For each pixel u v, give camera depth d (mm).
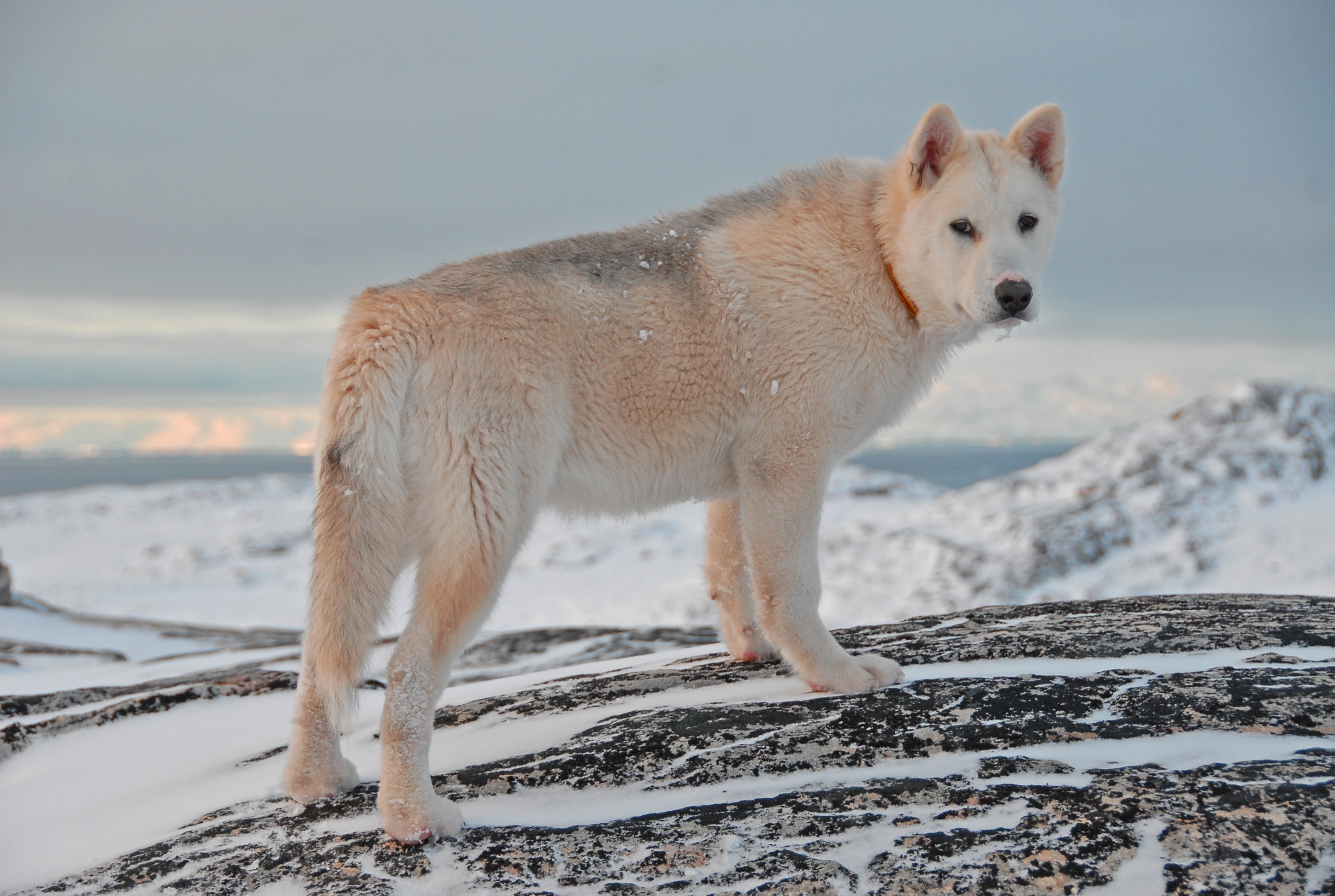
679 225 3469
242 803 2961
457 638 2688
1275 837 2010
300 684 2885
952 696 2906
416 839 2402
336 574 2633
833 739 2723
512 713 3504
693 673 3717
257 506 49219
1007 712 2754
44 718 4680
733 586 3811
